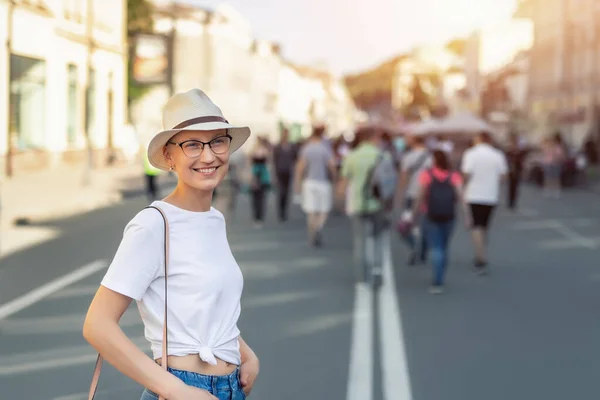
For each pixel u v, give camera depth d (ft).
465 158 44.73
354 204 40.98
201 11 242.58
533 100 230.48
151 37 162.71
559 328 31.53
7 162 95.71
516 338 29.86
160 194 94.63
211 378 10.74
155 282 10.67
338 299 37.11
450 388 23.80
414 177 51.62
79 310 34.04
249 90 289.74
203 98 11.21
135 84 163.02
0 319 32.35
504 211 83.05
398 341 29.30
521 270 45.83
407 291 39.29
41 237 57.26
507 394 23.25
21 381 24.20
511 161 83.56
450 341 29.35
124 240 10.59
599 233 63.62
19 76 101.60
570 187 118.83
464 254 52.24
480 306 35.76
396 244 56.75
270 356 27.17
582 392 23.47
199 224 10.91
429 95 420.36
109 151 140.97
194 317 10.68
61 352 27.48
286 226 67.00
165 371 10.24
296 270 45.14
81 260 47.34
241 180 67.46
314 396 22.93
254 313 33.88
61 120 115.24
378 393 23.26
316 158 54.90
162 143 10.97
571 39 201.87
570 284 41.32
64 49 116.26
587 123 190.08
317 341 29.22
